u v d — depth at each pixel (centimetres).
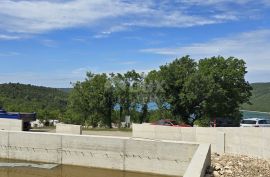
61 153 2997
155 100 6562
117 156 2816
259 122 4216
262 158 2272
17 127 3975
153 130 3403
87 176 2741
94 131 4681
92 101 7019
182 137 3195
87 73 7125
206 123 5869
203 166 1558
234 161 2206
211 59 6625
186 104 6247
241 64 6562
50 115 8756
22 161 3108
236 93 6519
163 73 6366
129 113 6938
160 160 2670
